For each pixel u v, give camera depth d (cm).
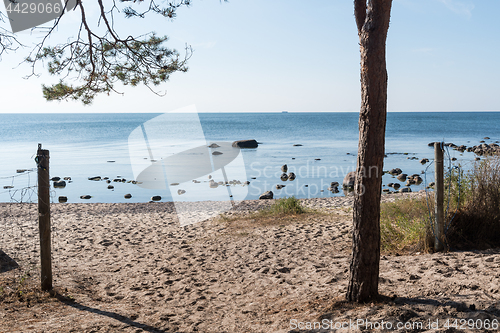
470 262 461
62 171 2680
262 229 903
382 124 337
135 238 880
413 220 654
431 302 329
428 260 497
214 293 501
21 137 6388
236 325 375
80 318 404
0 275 565
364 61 333
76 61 662
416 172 2375
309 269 565
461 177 648
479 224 585
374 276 359
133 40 662
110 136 6419
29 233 937
